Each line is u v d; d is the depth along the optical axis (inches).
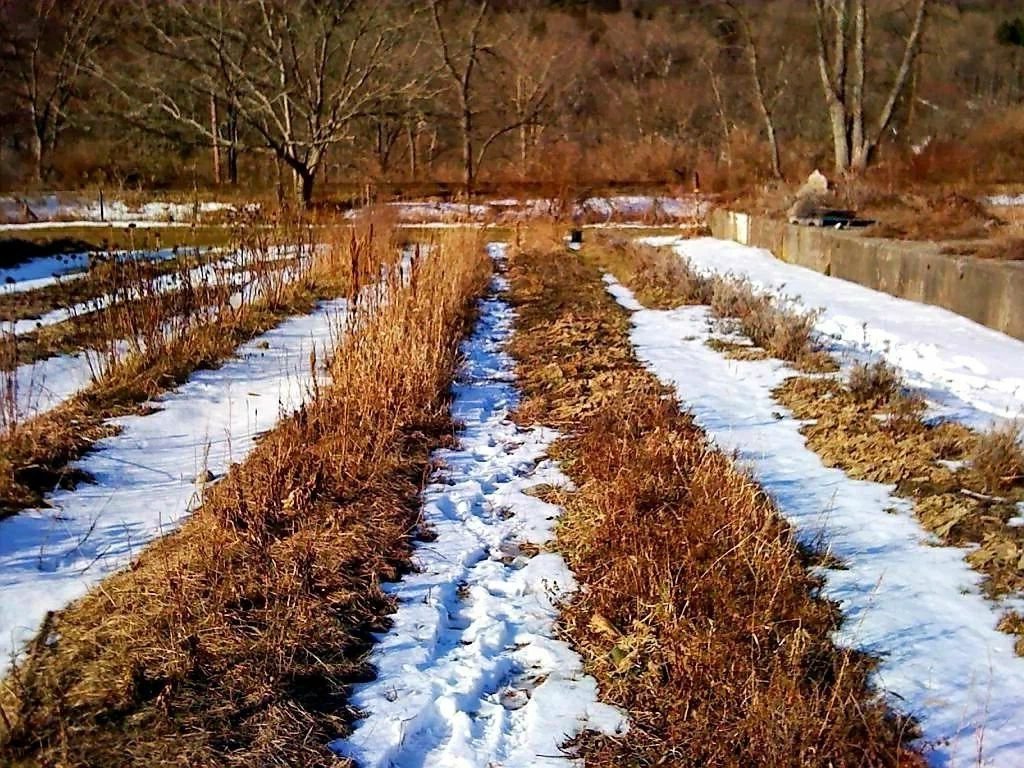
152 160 1236.5
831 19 1440.7
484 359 359.6
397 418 258.8
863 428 258.7
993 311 386.0
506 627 168.7
